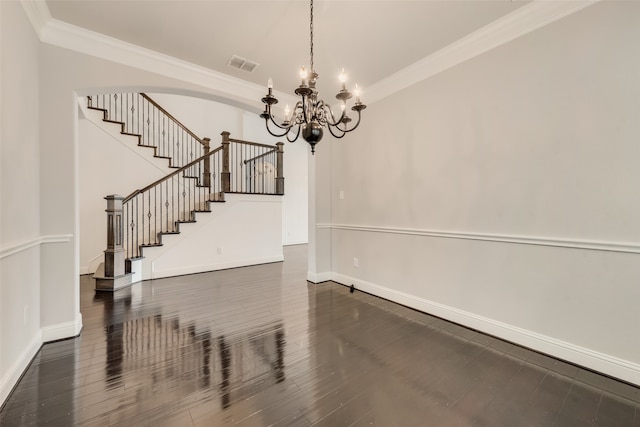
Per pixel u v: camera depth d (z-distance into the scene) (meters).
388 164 3.27
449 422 1.44
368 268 3.58
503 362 1.99
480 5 2.04
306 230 8.65
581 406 1.56
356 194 3.71
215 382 1.76
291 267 5.20
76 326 2.38
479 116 2.45
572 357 1.96
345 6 2.03
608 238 1.81
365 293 3.58
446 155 2.70
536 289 2.13
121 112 5.33
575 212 1.94
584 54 1.89
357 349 2.17
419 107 2.92
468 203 2.54
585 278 1.91
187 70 2.86
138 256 4.23
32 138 2.05
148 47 2.57
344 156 3.88
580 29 1.91
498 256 2.35
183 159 6.25
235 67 2.91
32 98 2.05
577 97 1.93
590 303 1.89
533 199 2.14
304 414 1.49
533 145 2.13
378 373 1.86
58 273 2.30
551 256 2.06
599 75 1.84
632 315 1.74
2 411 1.50
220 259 5.01
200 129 6.54
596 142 1.85
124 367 1.92
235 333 2.45
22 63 1.86
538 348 2.12
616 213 1.78
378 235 3.43
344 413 1.50
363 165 3.60
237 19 2.18
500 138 2.31
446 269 2.72
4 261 1.61
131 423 1.42
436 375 1.84
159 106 5.43
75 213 2.39
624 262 1.76
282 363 1.97
